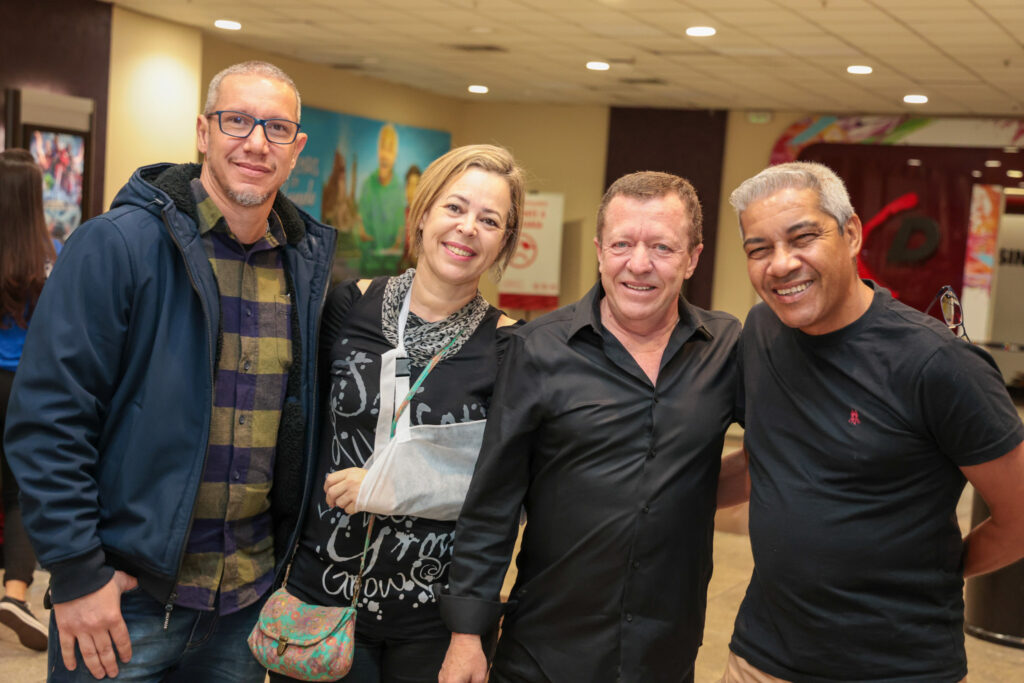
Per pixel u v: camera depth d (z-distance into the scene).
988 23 7.03
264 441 2.19
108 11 8.60
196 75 9.62
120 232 2.01
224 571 2.16
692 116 13.06
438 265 2.22
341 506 2.15
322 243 2.33
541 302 13.15
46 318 1.96
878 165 12.29
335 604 2.22
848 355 1.91
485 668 2.15
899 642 1.91
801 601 1.95
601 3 7.30
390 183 12.88
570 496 2.14
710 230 13.05
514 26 8.39
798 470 1.96
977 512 4.51
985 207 11.91
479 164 2.26
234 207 2.12
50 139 7.98
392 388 2.22
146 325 2.03
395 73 11.89
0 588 4.26
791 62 9.15
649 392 2.12
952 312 2.11
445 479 2.18
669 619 2.13
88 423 1.98
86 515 1.95
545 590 2.17
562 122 13.83
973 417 1.82
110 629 1.97
